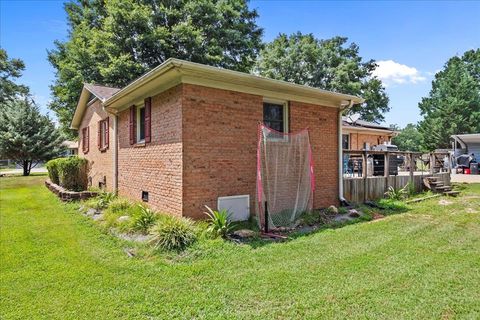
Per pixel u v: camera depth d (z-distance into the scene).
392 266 3.99
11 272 3.82
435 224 6.41
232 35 20.59
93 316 2.82
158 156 6.67
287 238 5.32
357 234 5.60
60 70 20.02
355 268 3.92
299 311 2.89
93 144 12.17
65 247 4.81
